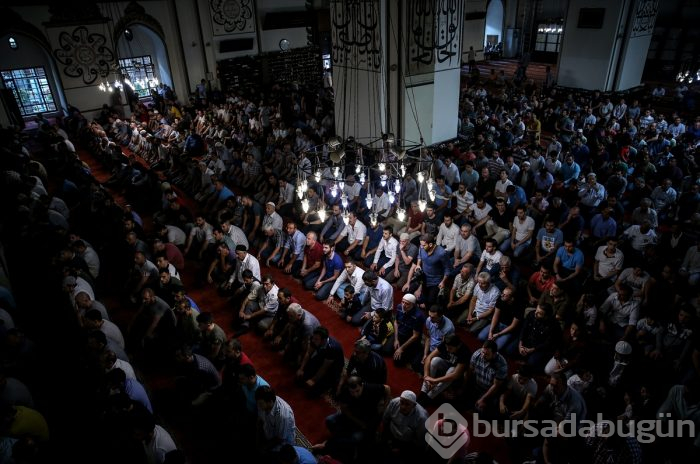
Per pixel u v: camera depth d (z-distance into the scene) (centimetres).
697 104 1605
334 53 1158
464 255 714
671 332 516
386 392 461
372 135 1136
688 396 435
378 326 589
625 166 960
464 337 621
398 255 730
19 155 1155
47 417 536
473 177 976
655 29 2153
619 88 1750
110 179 1164
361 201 928
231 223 873
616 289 588
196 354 522
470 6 2523
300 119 1509
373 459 453
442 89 1146
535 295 645
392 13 999
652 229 731
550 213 806
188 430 512
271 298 641
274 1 2009
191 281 784
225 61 1942
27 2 1490
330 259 711
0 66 1544
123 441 404
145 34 1830
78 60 1641
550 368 517
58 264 646
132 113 1700
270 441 403
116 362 484
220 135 1402
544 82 2055
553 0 2466
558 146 1105
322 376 533
